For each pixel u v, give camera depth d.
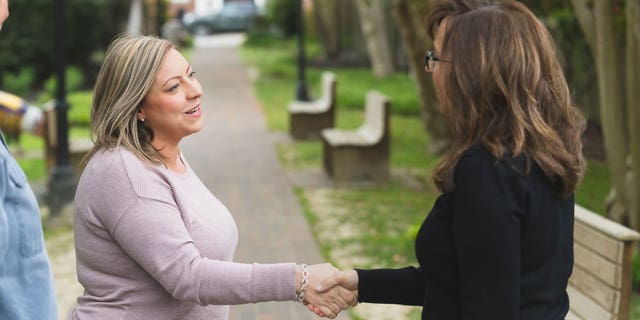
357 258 6.17
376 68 20.73
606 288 3.07
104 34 21.11
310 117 12.28
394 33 22.86
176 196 2.29
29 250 2.02
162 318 2.31
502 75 1.94
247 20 37.81
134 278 2.28
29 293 2.02
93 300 2.31
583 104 11.72
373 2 20.59
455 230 1.91
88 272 2.31
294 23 30.62
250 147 11.62
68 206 7.44
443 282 2.02
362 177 8.98
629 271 2.97
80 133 12.80
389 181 9.03
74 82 18.41
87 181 2.26
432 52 2.13
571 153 1.98
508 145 1.91
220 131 13.17
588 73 11.55
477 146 1.92
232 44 32.03
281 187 8.88
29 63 19.62
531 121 1.92
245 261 6.07
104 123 2.28
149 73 2.29
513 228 1.85
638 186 6.00
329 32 23.95
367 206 7.96
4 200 1.96
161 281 2.20
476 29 1.98
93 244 2.27
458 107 1.98
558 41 11.23
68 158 7.50
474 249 1.86
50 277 2.11
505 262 1.84
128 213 2.19
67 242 6.82
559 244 1.98
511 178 1.88
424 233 2.04
